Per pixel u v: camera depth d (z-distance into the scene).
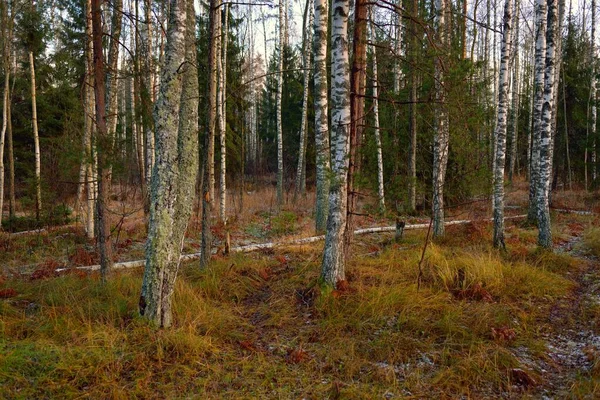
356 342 4.91
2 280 7.06
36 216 12.04
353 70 6.41
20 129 17.58
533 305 6.07
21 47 12.86
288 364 4.50
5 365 3.96
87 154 6.36
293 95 26.36
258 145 32.38
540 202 8.90
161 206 4.85
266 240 11.36
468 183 9.18
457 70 7.20
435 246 8.82
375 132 11.36
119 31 8.12
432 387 4.03
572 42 21.52
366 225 13.13
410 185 7.27
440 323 5.22
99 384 3.87
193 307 5.70
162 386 3.93
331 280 6.13
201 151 18.52
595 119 20.17
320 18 8.17
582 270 7.99
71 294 6.00
